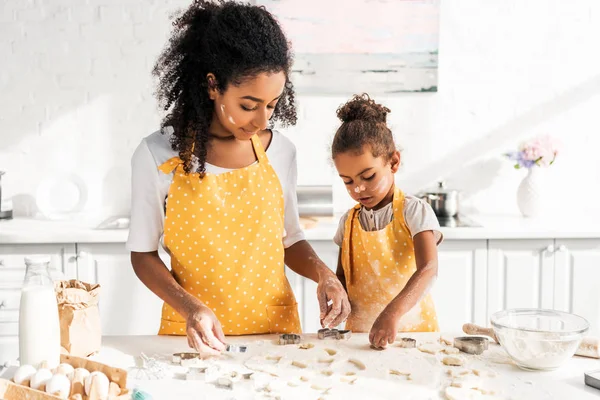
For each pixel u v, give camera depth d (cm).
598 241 314
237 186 172
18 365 146
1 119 345
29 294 138
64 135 347
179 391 133
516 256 313
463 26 351
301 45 344
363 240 196
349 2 343
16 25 340
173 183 170
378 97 351
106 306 309
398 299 167
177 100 169
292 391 133
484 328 164
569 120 359
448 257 312
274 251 176
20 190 348
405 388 134
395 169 195
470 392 130
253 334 174
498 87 356
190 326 151
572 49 355
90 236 302
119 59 345
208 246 170
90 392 123
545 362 141
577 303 316
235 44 153
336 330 167
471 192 360
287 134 350
